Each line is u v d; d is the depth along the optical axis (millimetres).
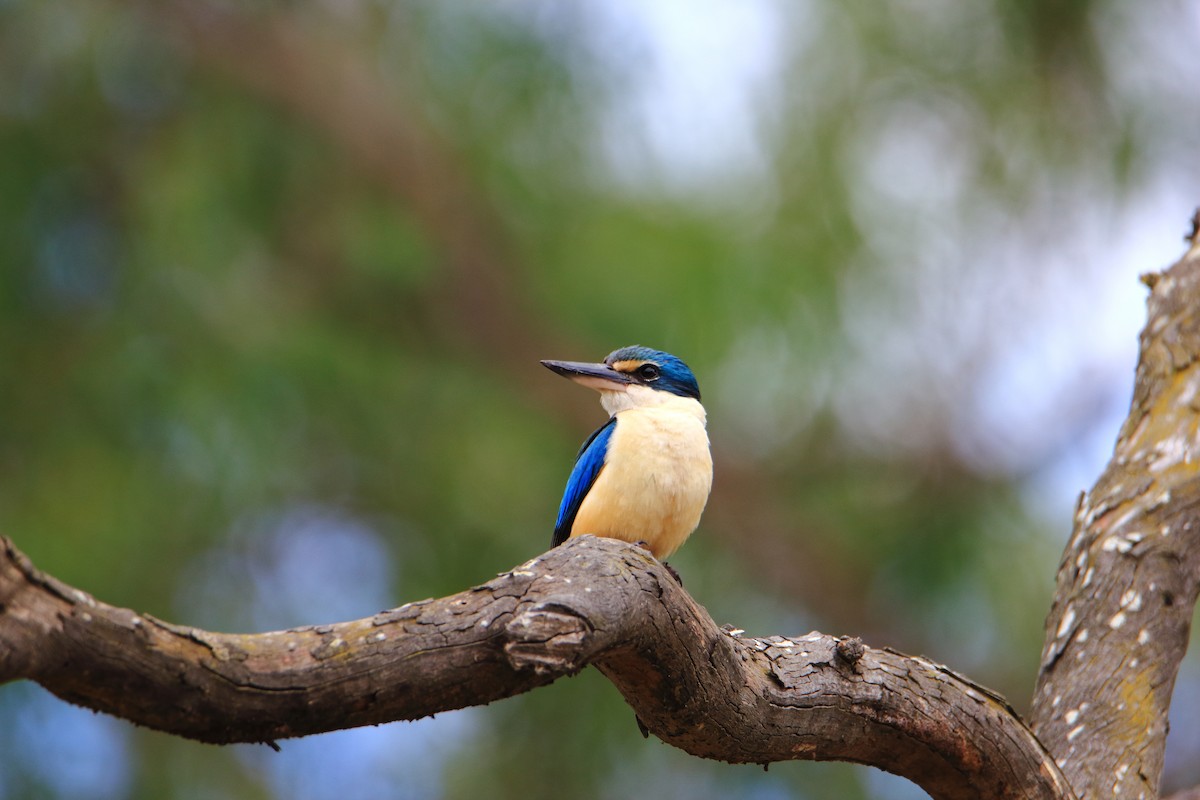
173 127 13336
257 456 12242
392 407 13445
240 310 12648
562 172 13094
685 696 4840
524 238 13406
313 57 13227
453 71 13156
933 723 5352
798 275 12711
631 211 13047
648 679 4773
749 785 13297
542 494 13586
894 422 13914
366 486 13672
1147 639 6270
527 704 13430
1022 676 13430
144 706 3707
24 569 3482
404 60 13539
